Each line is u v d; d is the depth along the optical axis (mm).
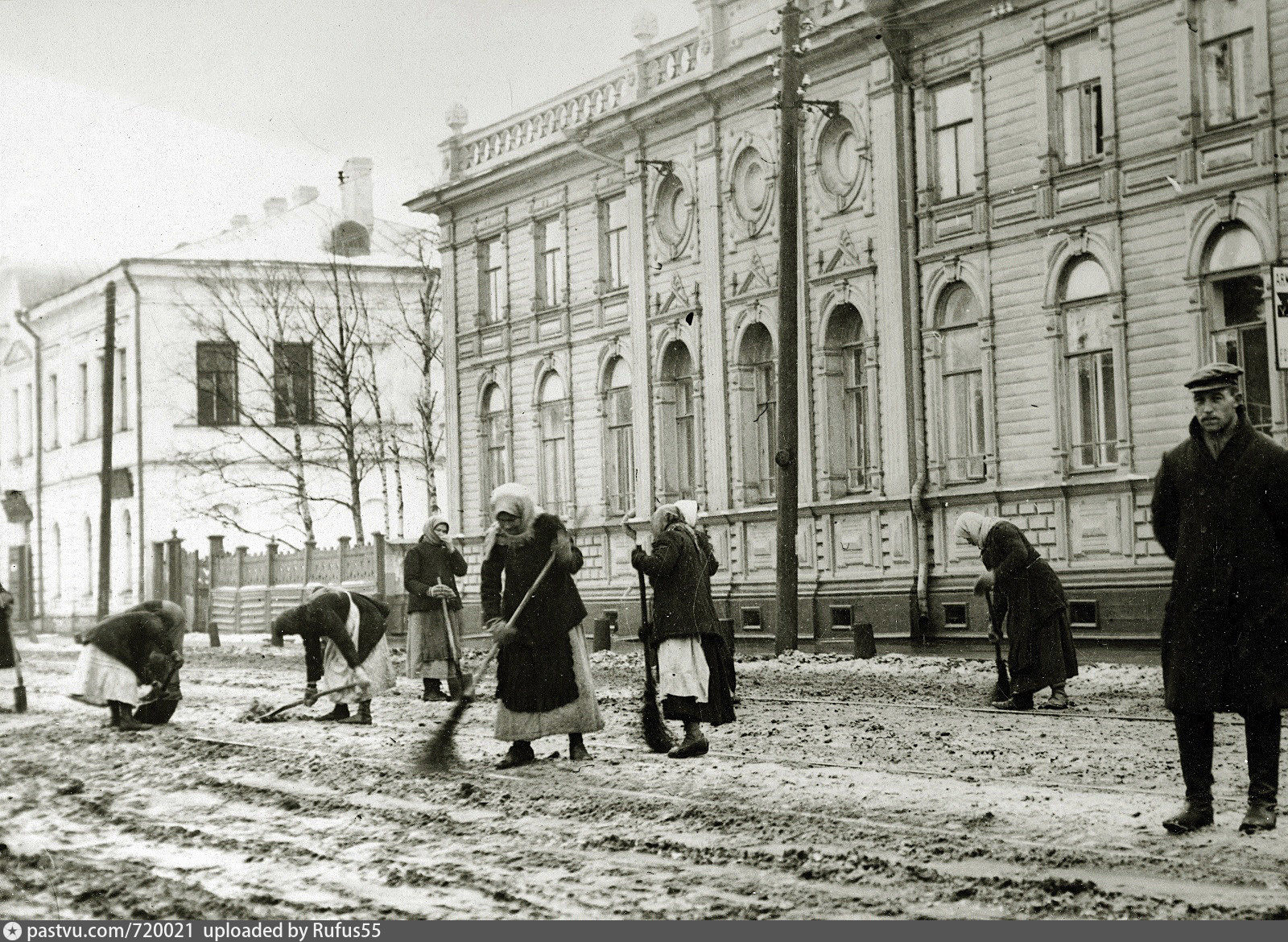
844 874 7539
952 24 25797
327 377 49219
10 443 63188
